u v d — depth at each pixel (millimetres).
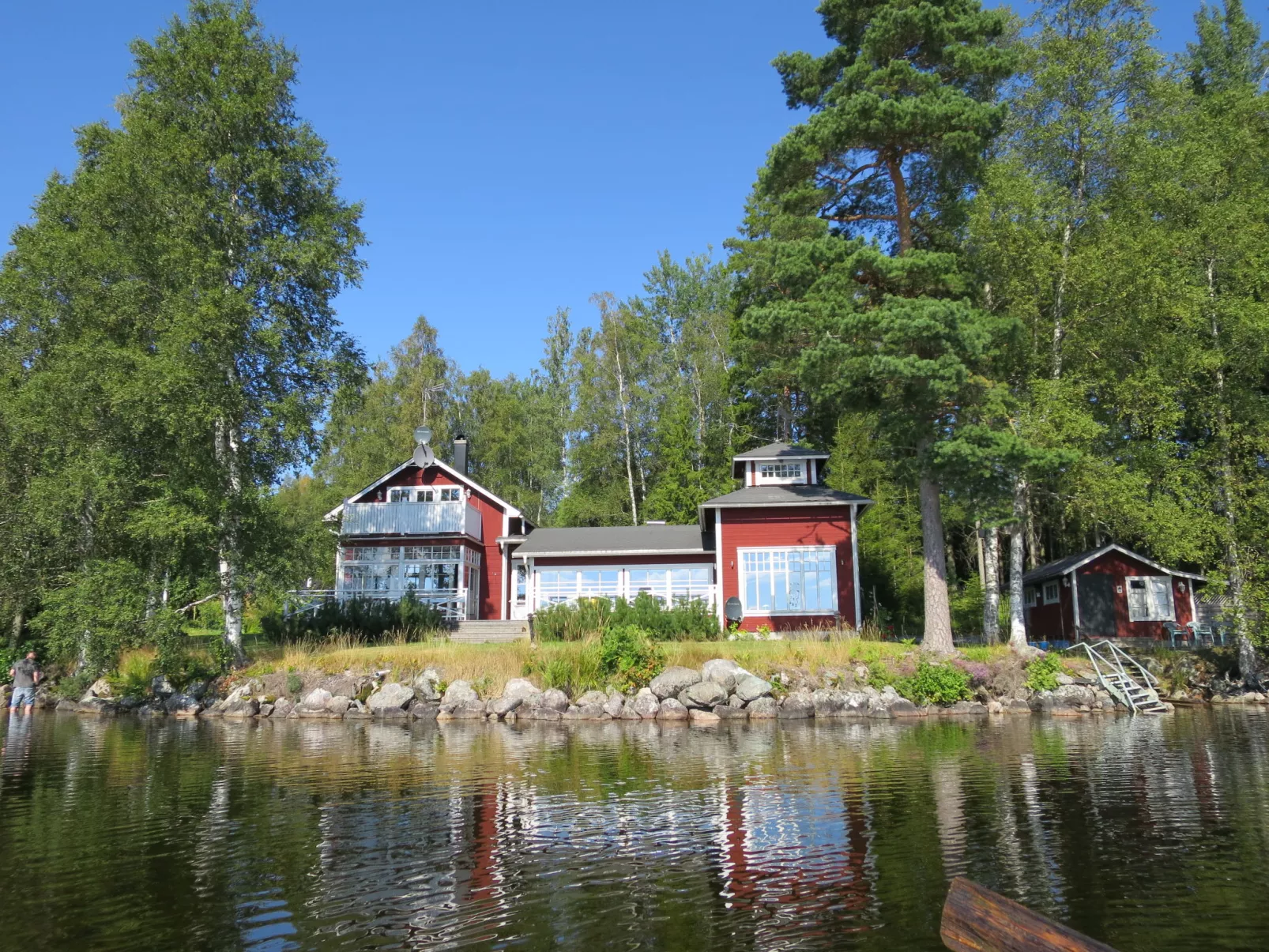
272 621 29516
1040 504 39656
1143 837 8906
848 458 39906
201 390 24047
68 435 25656
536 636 27203
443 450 54969
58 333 27594
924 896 7145
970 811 10148
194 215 25531
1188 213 26500
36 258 26734
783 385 31328
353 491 51375
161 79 26922
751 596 30859
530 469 54719
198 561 25641
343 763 14055
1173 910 6816
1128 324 24922
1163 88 26062
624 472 51562
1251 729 18062
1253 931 6379
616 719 20938
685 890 7379
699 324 50281
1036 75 26516
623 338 50250
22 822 9875
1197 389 26688
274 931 6496
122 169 25719
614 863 8164
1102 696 22359
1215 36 38062
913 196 27594
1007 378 27078
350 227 28844
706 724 20031
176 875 7871
